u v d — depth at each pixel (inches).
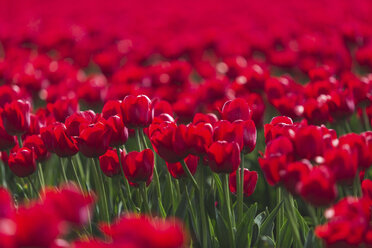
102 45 212.7
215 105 130.6
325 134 102.0
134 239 82.8
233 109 109.6
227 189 105.8
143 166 105.3
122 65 202.1
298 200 120.9
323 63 181.0
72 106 120.7
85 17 314.5
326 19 250.1
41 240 84.0
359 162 100.5
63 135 109.1
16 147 116.1
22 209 85.7
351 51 201.2
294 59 183.0
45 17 324.8
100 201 112.9
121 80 145.1
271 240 106.9
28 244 83.9
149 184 111.7
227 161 102.3
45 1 363.6
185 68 146.1
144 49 191.3
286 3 320.8
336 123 119.8
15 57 192.7
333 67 159.2
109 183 117.1
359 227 91.3
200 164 104.5
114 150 110.4
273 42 219.6
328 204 95.2
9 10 349.1
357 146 100.1
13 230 83.0
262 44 200.4
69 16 324.5
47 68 155.3
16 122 111.2
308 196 95.2
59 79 154.0
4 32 229.3
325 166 96.7
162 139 103.4
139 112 108.4
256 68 139.6
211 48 214.1
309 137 99.8
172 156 103.9
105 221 110.3
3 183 126.7
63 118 120.6
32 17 323.3
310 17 254.7
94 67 242.2
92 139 105.6
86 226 107.3
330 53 179.3
